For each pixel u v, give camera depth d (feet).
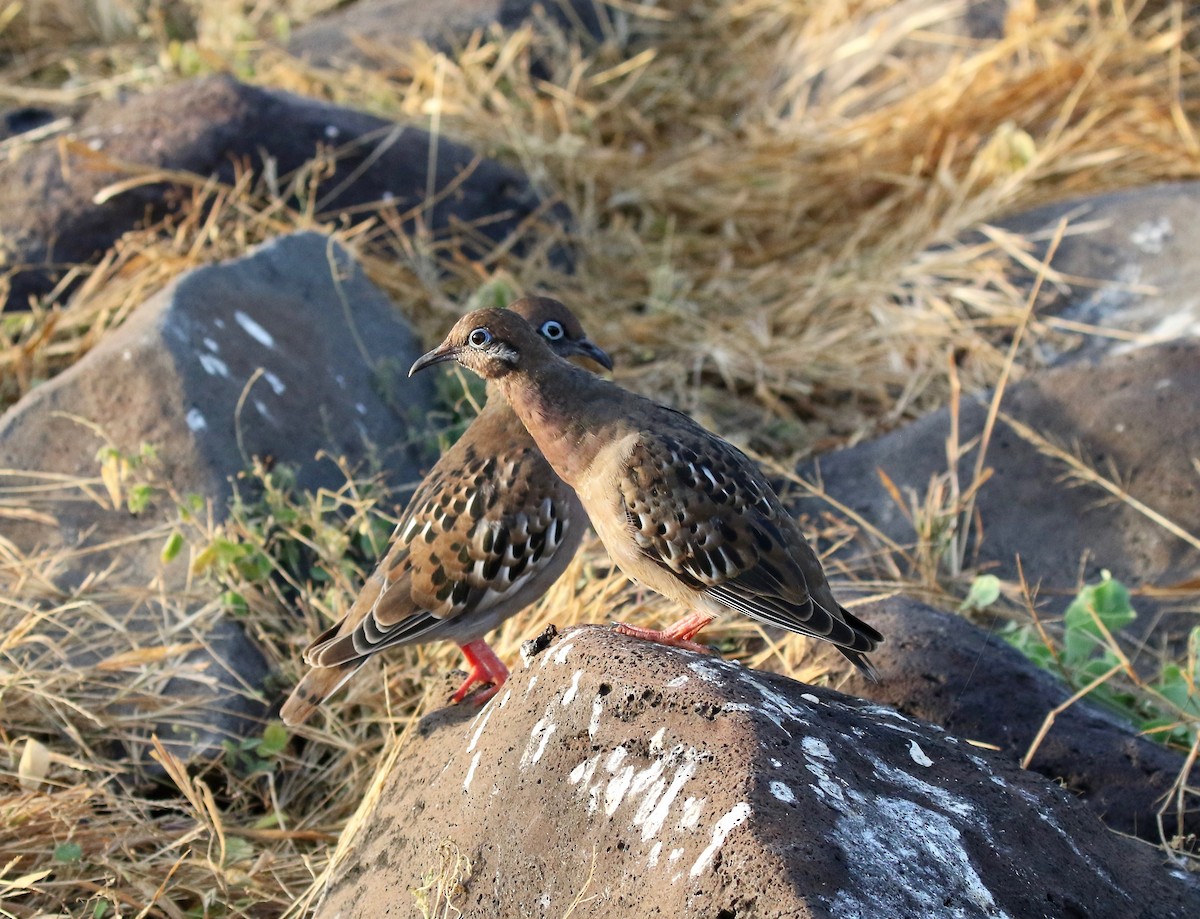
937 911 9.66
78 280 25.22
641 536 14.19
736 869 9.57
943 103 30.99
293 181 26.71
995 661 15.55
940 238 27.48
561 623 17.61
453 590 15.46
